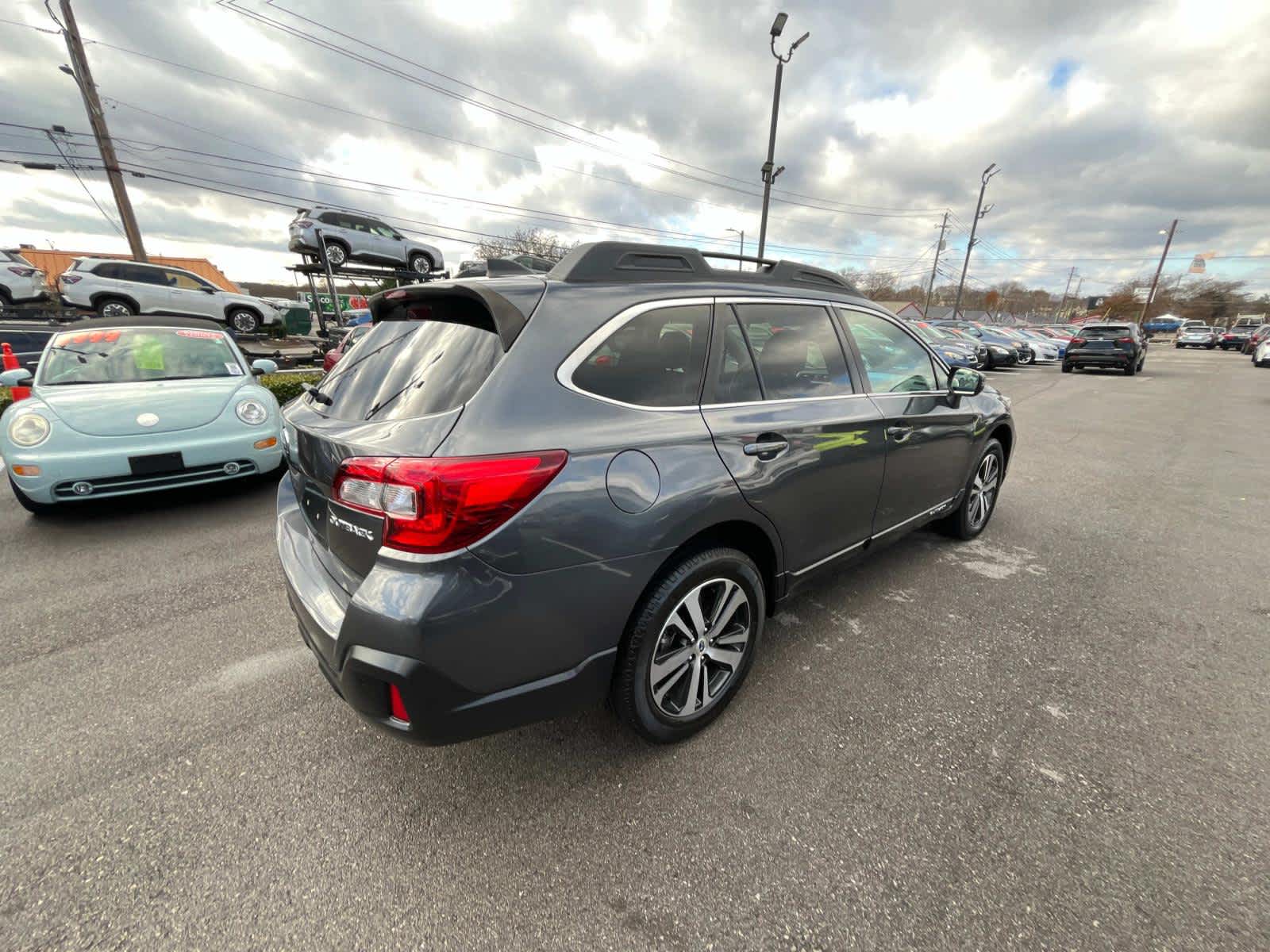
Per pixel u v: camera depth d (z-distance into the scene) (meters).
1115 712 2.30
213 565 3.65
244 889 1.58
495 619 1.57
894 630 2.91
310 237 15.94
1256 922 1.47
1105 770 1.99
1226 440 7.76
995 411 3.96
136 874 1.62
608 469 1.73
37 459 3.88
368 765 2.03
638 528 1.78
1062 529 4.33
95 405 4.21
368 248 17.09
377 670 1.51
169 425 4.27
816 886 1.59
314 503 1.97
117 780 1.95
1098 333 18.00
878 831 1.76
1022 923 1.48
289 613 3.08
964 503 3.87
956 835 1.74
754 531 2.25
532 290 1.86
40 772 1.98
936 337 17.84
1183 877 1.60
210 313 14.50
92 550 3.86
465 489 1.50
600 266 2.03
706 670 2.14
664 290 2.10
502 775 1.98
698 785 1.94
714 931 1.47
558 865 1.66
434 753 2.08
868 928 1.47
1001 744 2.13
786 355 2.46
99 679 2.50
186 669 2.58
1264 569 3.65
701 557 2.02
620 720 2.00
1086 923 1.48
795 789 1.92
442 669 1.52
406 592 1.50
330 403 2.05
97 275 13.17
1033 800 1.86
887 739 2.15
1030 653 2.71
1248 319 58.44
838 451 2.52
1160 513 4.71
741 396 2.23
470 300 1.90
